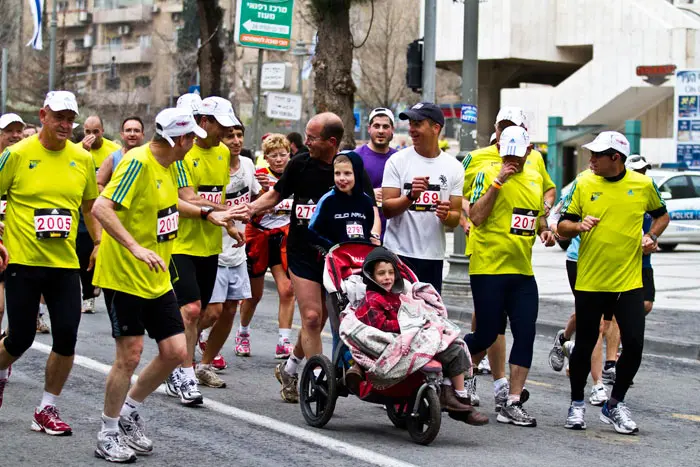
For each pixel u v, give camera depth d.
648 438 21.41
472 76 45.12
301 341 23.02
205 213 22.61
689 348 32.34
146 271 18.05
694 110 77.50
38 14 71.62
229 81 138.88
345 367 20.58
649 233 22.25
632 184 21.70
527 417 22.08
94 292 37.62
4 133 26.23
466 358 20.03
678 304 41.72
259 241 29.58
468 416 19.97
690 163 77.88
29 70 124.25
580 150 106.25
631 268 21.61
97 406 22.80
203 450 19.14
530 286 22.42
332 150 22.83
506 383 22.78
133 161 17.88
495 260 22.25
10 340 20.00
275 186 23.09
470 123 45.25
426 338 19.45
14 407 22.61
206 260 23.88
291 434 20.50
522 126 24.56
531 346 22.25
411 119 23.05
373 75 151.25
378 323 19.80
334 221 22.42
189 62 122.81
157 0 142.50
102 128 32.31
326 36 54.19
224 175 24.95
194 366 26.02
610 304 21.80
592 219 21.27
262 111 116.44
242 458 18.58
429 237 23.39
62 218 19.75
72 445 19.31
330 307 21.23
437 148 23.50
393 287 20.08
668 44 99.25
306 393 21.56
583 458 19.42
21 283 19.69
